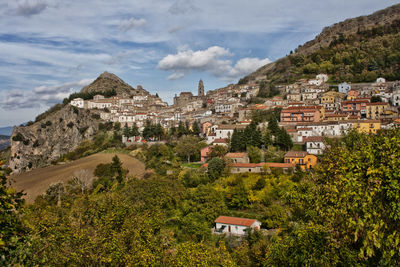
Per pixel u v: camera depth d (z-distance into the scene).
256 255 43.84
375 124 106.25
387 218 17.70
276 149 108.06
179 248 32.84
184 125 178.50
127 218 33.12
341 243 20.28
